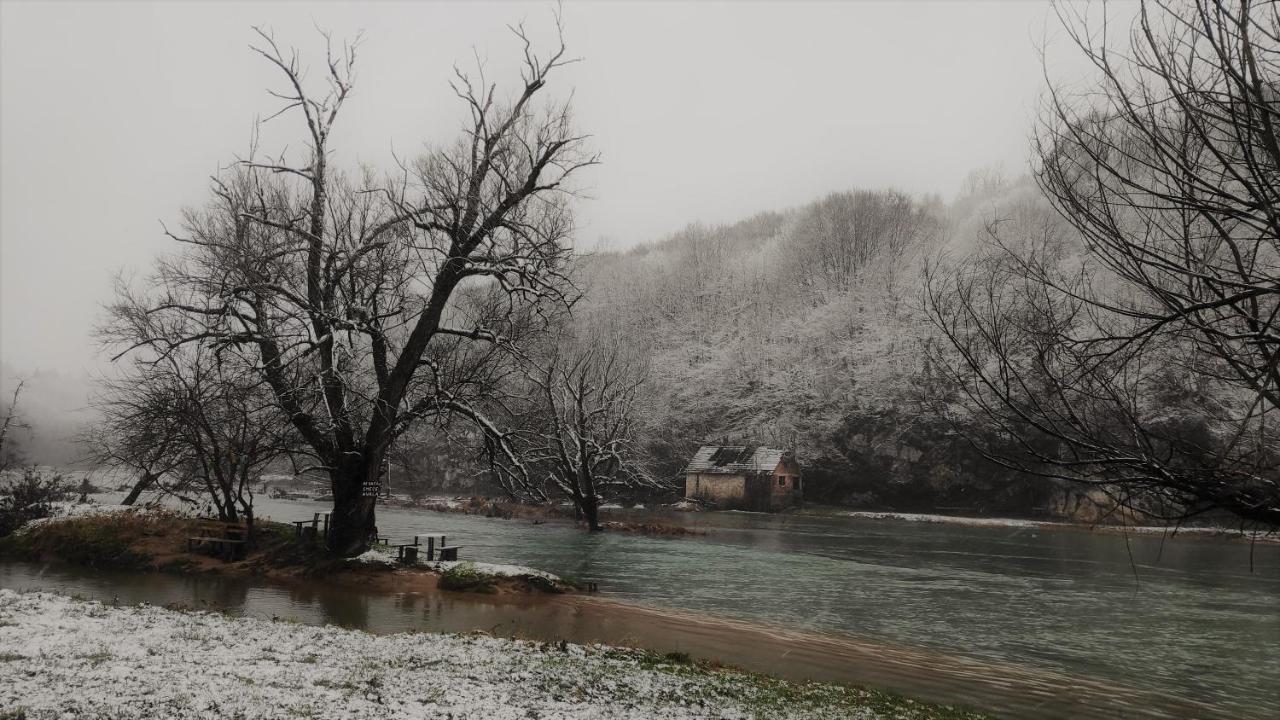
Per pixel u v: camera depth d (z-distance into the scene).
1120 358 6.27
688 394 96.62
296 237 25.55
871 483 82.75
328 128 25.89
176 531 27.67
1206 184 5.10
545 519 58.00
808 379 91.56
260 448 26.70
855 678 14.80
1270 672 16.56
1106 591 28.33
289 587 22.02
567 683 11.37
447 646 13.62
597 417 56.09
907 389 78.38
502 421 40.09
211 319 25.25
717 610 22.12
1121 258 5.79
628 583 27.22
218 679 9.50
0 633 11.23
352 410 26.14
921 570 33.56
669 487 85.75
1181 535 54.50
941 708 12.55
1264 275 5.30
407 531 45.06
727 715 10.41
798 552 39.88
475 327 26.58
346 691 9.55
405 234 26.72
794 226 122.06
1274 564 38.41
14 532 28.52
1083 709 13.45
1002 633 20.22
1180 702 14.16
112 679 9.05
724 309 110.88
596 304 89.31
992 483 74.00
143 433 28.11
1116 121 6.04
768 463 82.69
